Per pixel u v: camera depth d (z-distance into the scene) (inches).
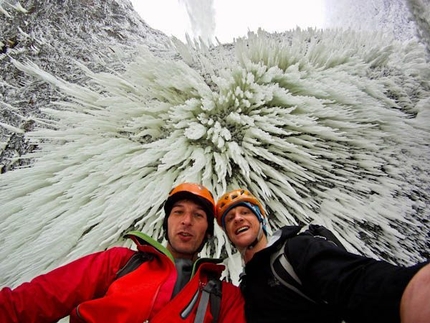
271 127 65.2
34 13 117.0
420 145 77.9
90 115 75.5
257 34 84.9
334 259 24.6
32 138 80.1
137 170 64.8
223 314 30.6
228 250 52.7
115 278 31.9
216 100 71.1
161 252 31.8
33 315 28.0
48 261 56.6
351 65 89.4
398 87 88.5
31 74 97.9
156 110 71.2
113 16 127.9
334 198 63.9
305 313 26.9
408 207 64.6
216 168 61.5
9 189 71.6
